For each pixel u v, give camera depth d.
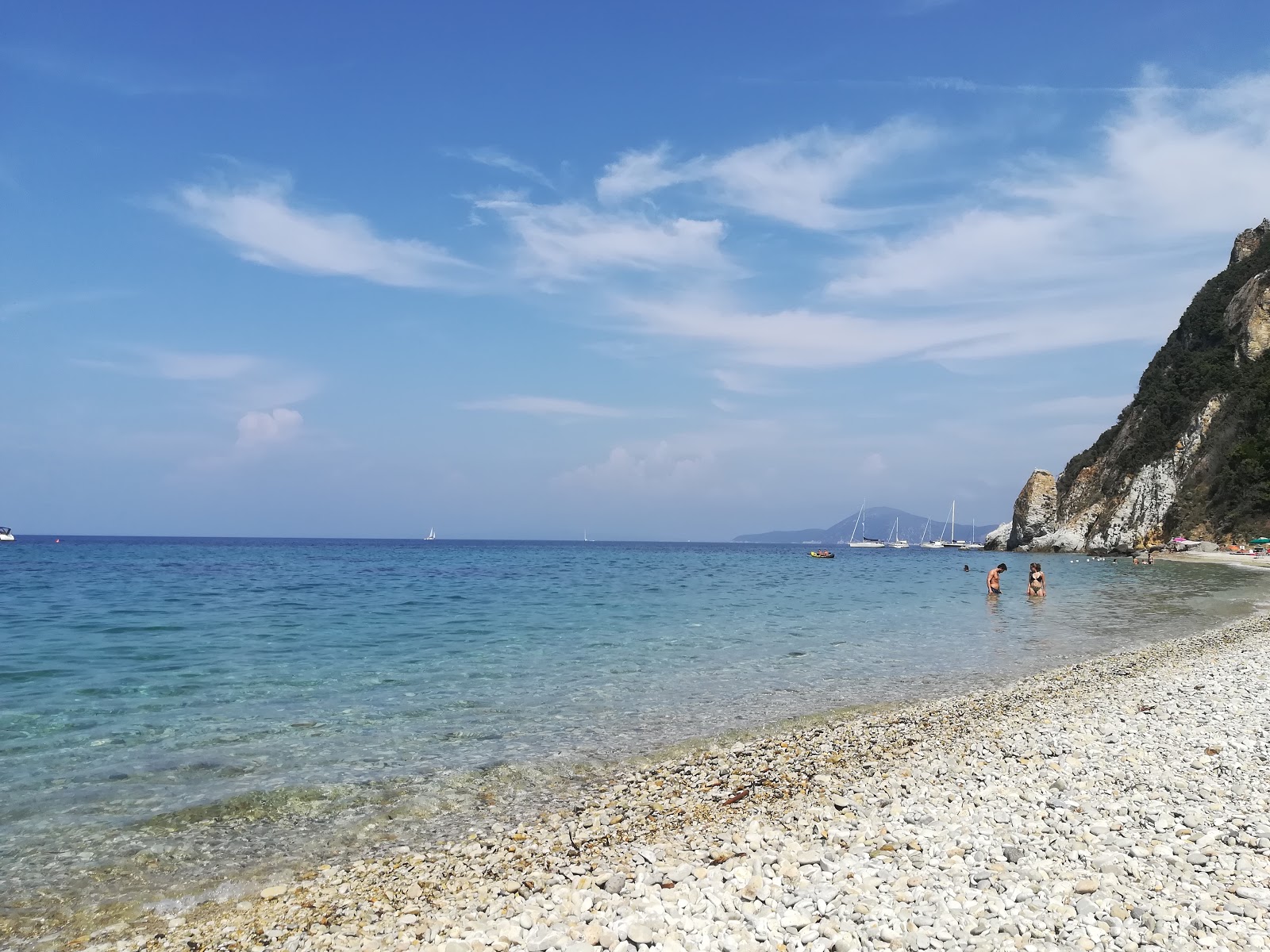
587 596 43.09
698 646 24.39
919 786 10.44
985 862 7.60
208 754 12.57
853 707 16.17
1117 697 16.02
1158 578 62.12
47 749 12.72
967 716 15.03
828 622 31.08
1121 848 7.76
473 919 7.13
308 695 16.98
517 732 14.14
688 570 77.12
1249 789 9.38
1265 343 110.19
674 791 10.95
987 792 9.88
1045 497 148.62
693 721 14.98
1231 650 22.61
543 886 7.83
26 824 9.66
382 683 18.33
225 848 9.08
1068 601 41.47
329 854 8.95
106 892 7.95
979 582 59.31
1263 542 90.44
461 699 16.77
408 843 9.27
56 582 49.50
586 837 9.27
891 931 6.24
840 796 10.38
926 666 21.09
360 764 12.20
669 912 6.89
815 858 7.99
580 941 6.44
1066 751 11.67
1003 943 6.00
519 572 69.31
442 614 33.00
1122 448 131.25
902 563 105.75
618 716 15.34
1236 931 5.96
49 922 7.37
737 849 8.49
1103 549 120.50
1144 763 10.70
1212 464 107.19
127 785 11.12
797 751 12.79
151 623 28.91
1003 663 21.52
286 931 7.12
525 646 24.20
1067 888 6.84
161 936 7.08
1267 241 130.12
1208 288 134.50
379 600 39.50
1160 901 6.50
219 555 102.81
